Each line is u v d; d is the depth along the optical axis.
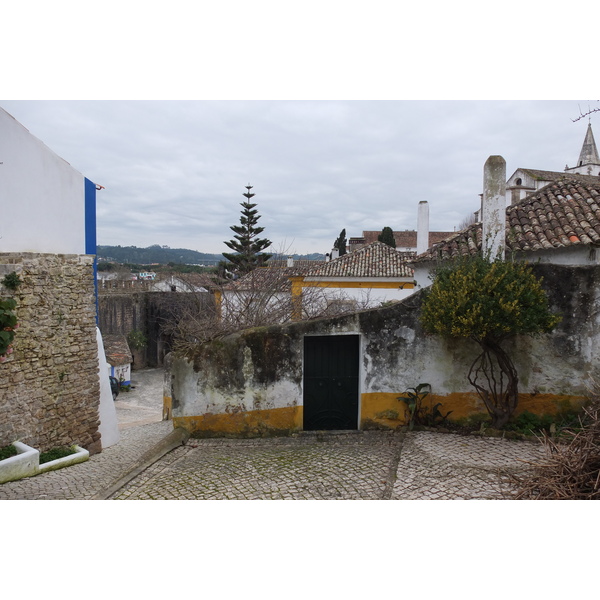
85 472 7.66
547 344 7.49
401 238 49.41
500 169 7.79
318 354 8.27
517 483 5.61
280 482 6.05
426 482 5.82
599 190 9.37
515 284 6.77
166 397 14.11
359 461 6.66
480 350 7.75
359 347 8.14
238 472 6.47
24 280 8.31
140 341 26.48
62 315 9.13
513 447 6.89
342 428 8.31
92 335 9.83
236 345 8.02
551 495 5.16
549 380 7.50
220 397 8.06
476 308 6.63
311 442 7.65
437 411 7.82
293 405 8.08
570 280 7.34
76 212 10.28
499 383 7.71
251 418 8.04
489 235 7.85
